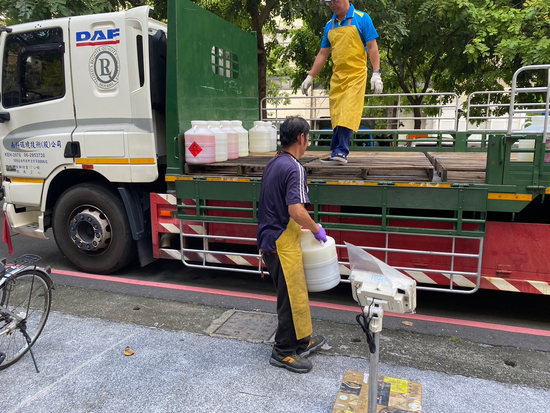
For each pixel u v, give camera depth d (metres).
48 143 4.91
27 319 3.18
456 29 10.35
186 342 3.46
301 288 2.93
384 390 2.63
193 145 4.32
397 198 3.68
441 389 2.82
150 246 5.07
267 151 5.45
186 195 4.38
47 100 4.91
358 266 2.25
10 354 3.13
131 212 4.73
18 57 4.97
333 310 4.14
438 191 3.57
